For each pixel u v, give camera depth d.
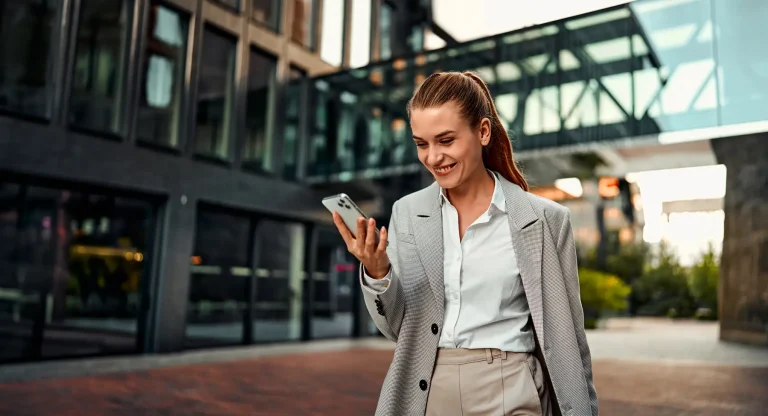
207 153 11.09
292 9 13.29
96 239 9.27
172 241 10.12
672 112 10.45
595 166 14.91
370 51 15.36
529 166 14.91
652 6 10.86
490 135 1.43
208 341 10.85
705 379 7.91
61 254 8.77
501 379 1.33
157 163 10.01
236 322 11.48
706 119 10.16
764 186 12.98
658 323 28.41
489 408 1.32
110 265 9.41
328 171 13.58
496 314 1.37
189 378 7.39
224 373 7.90
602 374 8.41
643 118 10.65
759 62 9.91
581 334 1.46
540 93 11.66
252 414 5.36
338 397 6.30
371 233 1.23
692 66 10.41
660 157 13.87
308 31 13.74
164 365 8.53
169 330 9.95
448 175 1.36
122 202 9.66
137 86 9.80
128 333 9.59
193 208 10.56
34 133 8.34
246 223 11.93
